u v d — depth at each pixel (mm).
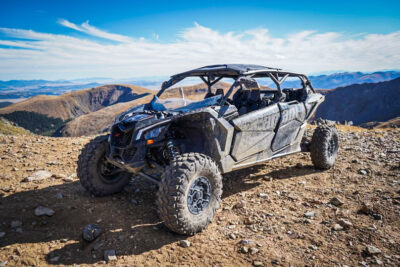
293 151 5773
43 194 4441
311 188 4938
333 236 3416
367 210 3928
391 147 7504
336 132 6055
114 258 2961
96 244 3242
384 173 5492
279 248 3199
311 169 6035
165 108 4586
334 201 4270
